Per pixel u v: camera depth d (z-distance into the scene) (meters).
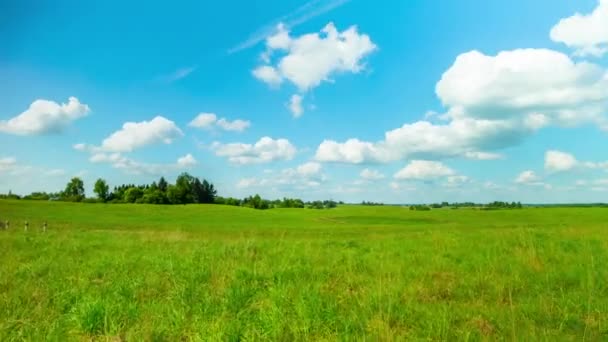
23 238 20.94
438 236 19.58
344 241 18.44
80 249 16.30
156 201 131.00
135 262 12.33
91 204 103.75
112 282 9.41
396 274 10.12
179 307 7.32
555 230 21.48
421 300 7.87
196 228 52.09
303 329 5.96
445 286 8.86
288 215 103.56
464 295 8.17
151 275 10.16
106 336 5.91
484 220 87.50
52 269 11.27
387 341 5.41
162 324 6.40
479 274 9.65
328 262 12.18
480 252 13.32
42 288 8.94
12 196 132.62
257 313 6.89
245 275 9.64
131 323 6.59
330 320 6.29
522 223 70.81
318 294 7.59
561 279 8.99
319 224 73.69
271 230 48.22
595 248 13.22
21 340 5.89
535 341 5.32
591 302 7.00
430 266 11.15
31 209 86.75
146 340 5.80
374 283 9.07
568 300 7.07
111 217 80.38
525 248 13.64
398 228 54.41
